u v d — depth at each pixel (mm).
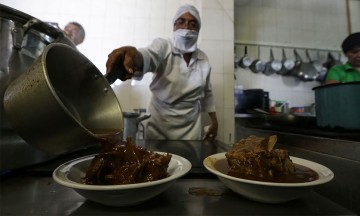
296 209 356
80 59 517
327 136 668
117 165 386
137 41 1755
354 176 477
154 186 319
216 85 1749
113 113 588
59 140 407
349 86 648
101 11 1754
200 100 1442
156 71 1251
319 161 612
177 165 432
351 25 2201
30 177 507
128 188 297
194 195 411
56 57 454
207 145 983
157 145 970
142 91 1749
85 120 554
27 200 376
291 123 951
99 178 367
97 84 584
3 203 362
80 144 419
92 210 340
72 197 392
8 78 460
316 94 782
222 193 422
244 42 2092
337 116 675
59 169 366
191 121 1366
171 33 1774
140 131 1542
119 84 1743
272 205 369
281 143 832
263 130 1004
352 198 479
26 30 472
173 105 1314
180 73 1274
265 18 2152
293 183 331
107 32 1745
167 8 1792
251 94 1805
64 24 1717
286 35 2162
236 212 342
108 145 420
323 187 542
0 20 445
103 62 1722
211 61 1752
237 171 420
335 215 338
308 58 2164
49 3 1720
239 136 1304
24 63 493
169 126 1344
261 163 407
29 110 380
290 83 2164
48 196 396
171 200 385
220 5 1784
